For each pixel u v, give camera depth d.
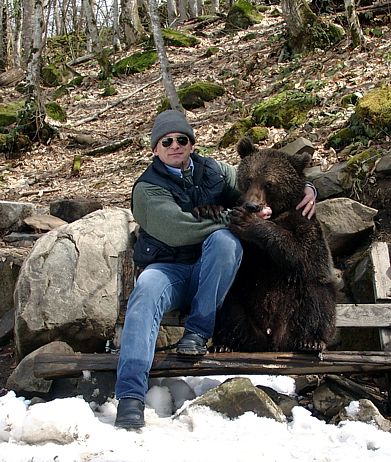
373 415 3.02
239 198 3.56
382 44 8.80
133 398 2.98
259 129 6.90
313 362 3.24
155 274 3.23
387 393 3.41
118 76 13.99
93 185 7.51
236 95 9.66
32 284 4.06
